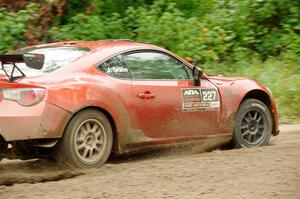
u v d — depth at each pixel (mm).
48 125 10844
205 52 22312
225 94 13586
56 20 22953
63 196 8844
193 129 13031
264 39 23891
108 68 11992
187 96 12922
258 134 14172
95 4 23344
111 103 11656
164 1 24266
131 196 8688
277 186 8891
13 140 10766
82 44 12648
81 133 11281
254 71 21250
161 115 12484
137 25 22984
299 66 21922
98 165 11484
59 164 11297
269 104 14484
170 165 10945
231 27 24141
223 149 13984
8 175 11266
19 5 23016
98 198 8648
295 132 16391
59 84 11117
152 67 12672
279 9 24016
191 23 22828
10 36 21141
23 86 10836
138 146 12266
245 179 9453
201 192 8766
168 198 8516
